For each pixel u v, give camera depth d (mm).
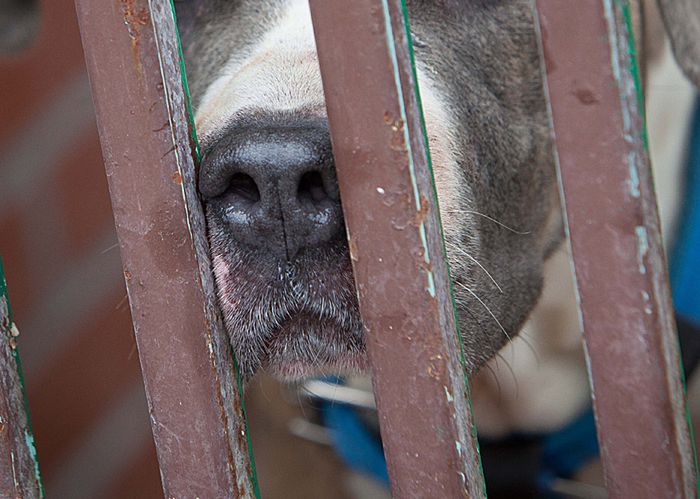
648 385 1233
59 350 5051
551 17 1208
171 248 1445
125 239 1472
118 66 1412
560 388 3039
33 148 5512
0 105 5539
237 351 1929
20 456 1559
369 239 1312
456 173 2199
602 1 1176
